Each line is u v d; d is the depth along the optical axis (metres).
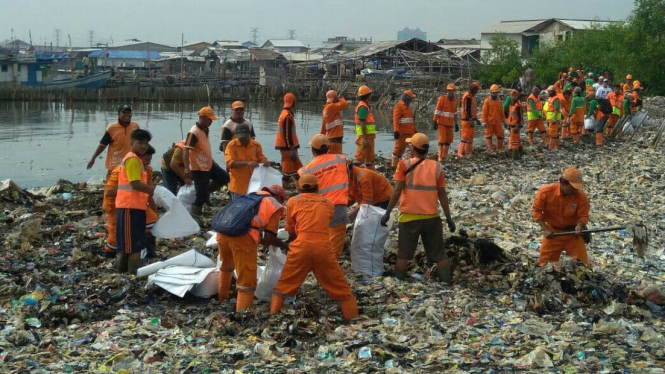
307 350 7.61
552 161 22.86
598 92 32.28
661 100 45.84
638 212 15.34
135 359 7.16
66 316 8.36
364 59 81.25
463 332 8.09
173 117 47.81
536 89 26.17
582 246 9.88
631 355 7.39
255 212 8.45
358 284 9.67
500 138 23.69
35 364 6.98
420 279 9.98
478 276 9.99
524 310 8.93
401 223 9.85
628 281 10.46
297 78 76.44
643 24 51.09
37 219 11.66
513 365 7.11
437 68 77.75
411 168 9.77
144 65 109.69
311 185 8.63
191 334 7.96
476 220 14.04
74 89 62.25
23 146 29.94
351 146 30.70
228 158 12.10
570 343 7.71
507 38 81.31
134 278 9.51
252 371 6.96
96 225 12.50
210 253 11.05
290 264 8.39
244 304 8.49
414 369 7.05
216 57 97.56
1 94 60.12
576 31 75.81
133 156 9.58
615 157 23.75
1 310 8.41
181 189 13.23
